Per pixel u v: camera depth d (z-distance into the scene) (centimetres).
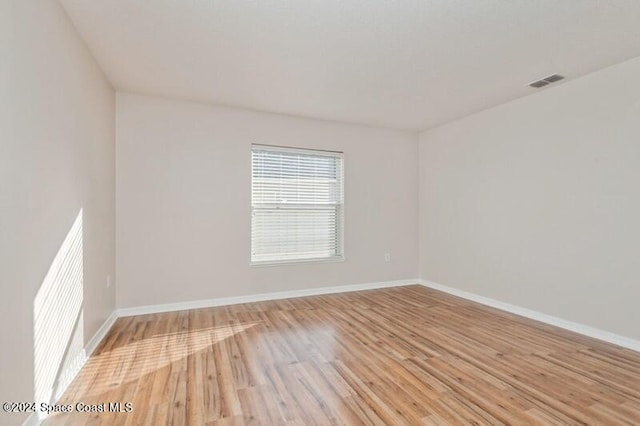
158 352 259
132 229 352
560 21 219
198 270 380
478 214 412
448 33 235
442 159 470
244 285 403
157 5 202
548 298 332
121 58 270
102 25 222
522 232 358
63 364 203
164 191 365
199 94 353
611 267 283
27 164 161
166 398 195
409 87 333
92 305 262
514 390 204
